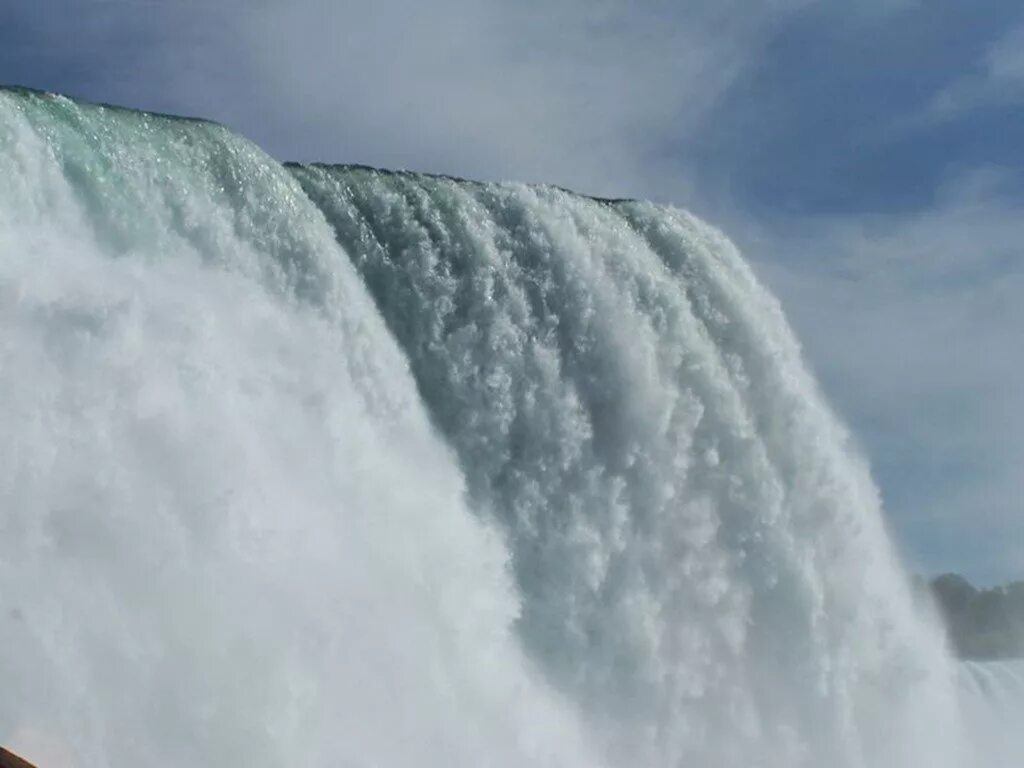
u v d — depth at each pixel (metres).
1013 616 55.72
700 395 27.44
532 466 25.42
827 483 28.92
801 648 27.58
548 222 26.72
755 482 27.61
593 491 25.84
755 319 28.88
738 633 26.84
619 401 26.44
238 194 22.66
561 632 24.81
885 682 29.08
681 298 27.70
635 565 25.94
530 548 25.06
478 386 25.27
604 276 26.95
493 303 25.70
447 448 24.36
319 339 22.31
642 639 25.44
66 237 20.16
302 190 23.94
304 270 23.06
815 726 27.45
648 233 28.52
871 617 28.97
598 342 26.48
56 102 20.88
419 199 25.80
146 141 21.83
